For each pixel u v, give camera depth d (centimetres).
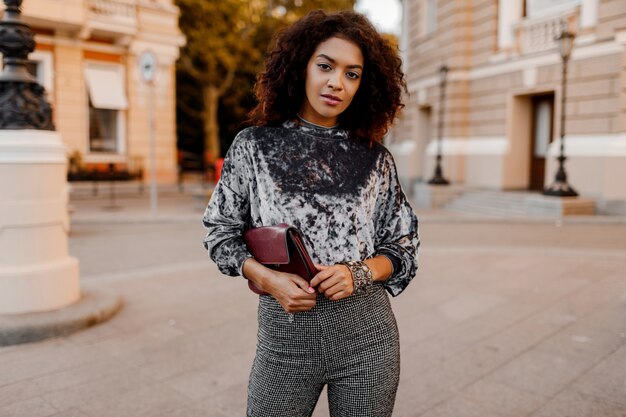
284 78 169
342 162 166
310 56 167
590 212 1231
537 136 1568
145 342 418
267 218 162
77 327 435
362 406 163
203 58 2380
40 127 450
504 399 328
